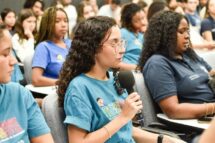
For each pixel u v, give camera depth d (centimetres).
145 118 226
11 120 150
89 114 167
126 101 169
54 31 321
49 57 319
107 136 166
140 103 171
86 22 175
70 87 170
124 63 347
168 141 186
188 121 218
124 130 178
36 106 160
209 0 550
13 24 493
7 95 151
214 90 239
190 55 251
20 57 429
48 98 176
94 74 177
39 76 313
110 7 744
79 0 790
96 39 172
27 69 332
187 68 239
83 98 168
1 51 139
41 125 158
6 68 141
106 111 172
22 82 331
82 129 165
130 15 382
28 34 451
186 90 232
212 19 550
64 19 322
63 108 175
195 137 212
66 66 177
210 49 423
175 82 231
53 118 172
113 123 167
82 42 174
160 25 239
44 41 325
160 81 225
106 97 175
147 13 445
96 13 763
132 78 186
